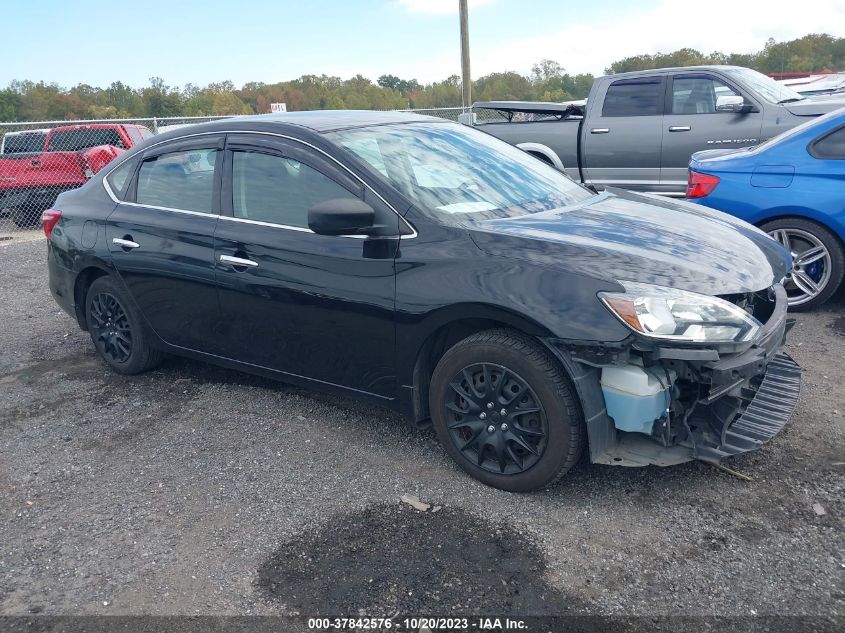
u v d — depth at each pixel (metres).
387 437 3.79
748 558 2.67
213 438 3.89
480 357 3.09
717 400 2.99
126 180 4.58
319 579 2.68
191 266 4.05
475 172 3.86
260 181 3.82
